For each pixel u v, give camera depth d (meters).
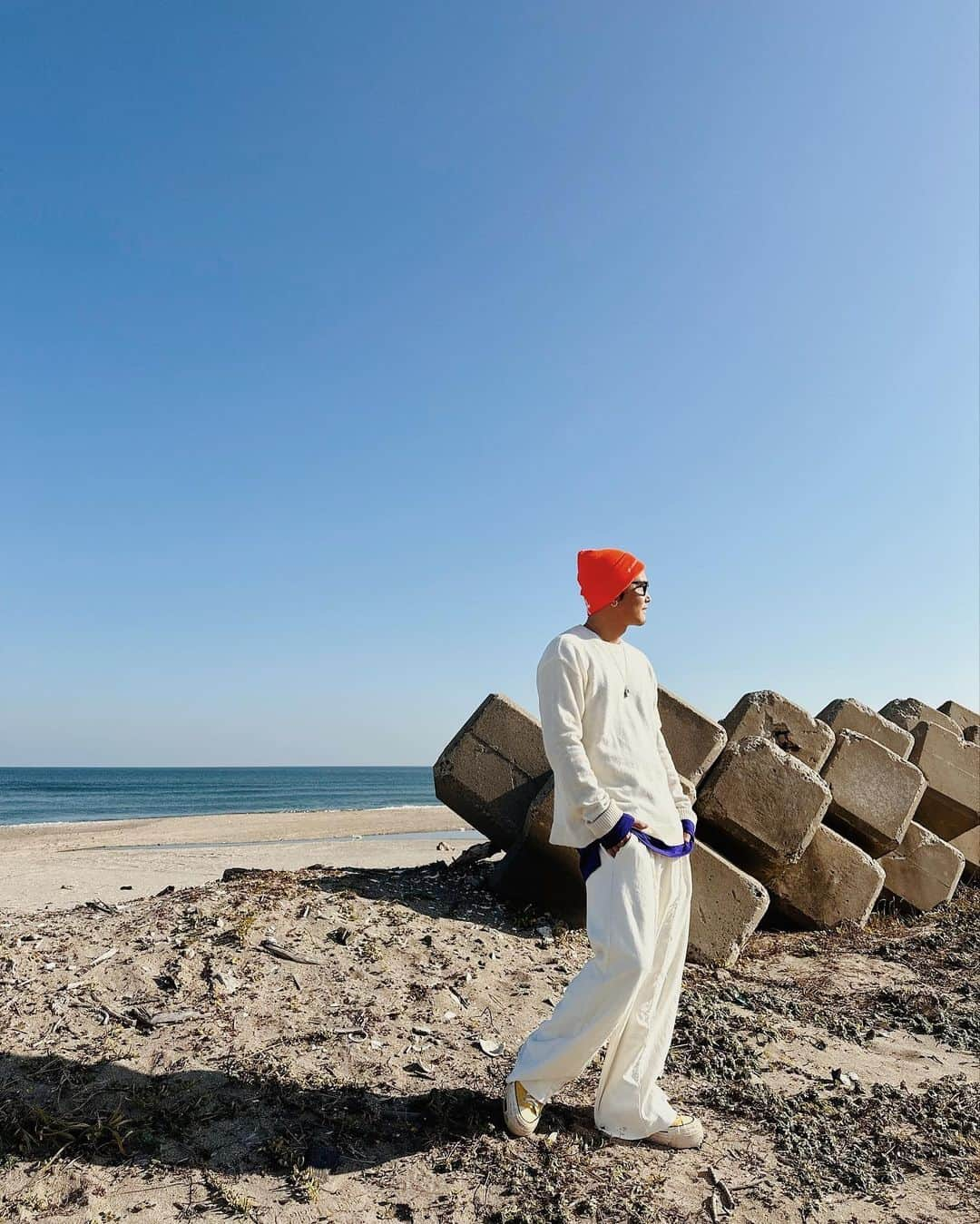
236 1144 2.87
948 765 8.55
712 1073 3.66
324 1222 2.51
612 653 3.17
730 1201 2.71
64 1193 2.58
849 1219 2.67
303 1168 2.75
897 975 5.42
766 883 6.38
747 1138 3.12
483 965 4.63
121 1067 3.29
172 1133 2.90
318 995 4.02
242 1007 3.83
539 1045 2.92
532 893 5.71
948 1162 3.04
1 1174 2.65
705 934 5.34
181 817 30.89
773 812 6.06
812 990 5.06
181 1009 3.77
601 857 2.90
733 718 7.25
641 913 2.80
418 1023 3.86
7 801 50.84
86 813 39.12
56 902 7.57
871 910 6.99
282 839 18.73
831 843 6.46
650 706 3.23
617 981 2.75
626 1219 2.59
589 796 2.82
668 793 3.12
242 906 5.02
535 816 5.43
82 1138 2.84
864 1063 3.96
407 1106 3.16
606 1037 2.82
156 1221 2.48
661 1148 3.01
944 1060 4.09
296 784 92.25
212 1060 3.38
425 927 5.06
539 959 4.88
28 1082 3.14
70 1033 3.51
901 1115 3.40
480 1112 3.08
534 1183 2.73
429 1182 2.72
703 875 5.43
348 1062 3.45
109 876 9.55
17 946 4.37
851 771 7.20
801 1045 4.12
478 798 6.01
